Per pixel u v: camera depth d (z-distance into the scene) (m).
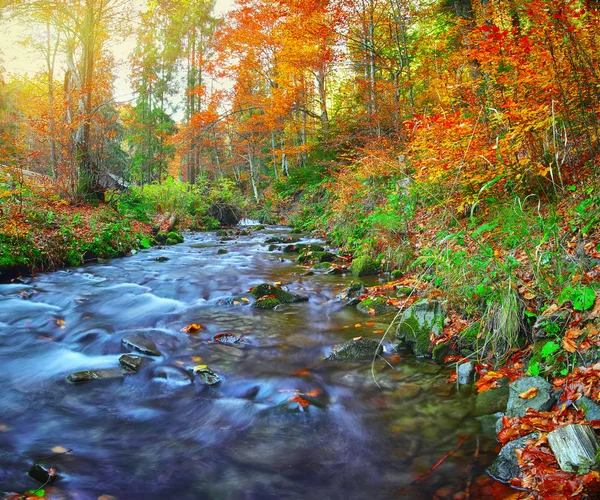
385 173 10.12
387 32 15.33
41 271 7.95
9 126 16.12
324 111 18.11
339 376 3.56
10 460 2.44
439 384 3.33
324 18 13.95
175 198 19.05
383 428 2.79
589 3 4.21
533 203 5.01
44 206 10.30
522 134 4.85
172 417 2.96
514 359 3.30
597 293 2.90
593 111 4.40
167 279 7.46
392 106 13.23
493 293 3.63
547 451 2.14
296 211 18.66
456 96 6.73
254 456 2.51
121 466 2.40
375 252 7.81
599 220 3.69
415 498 2.13
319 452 2.54
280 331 4.68
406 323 4.09
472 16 10.88
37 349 4.23
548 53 4.54
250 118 25.34
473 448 2.51
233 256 10.16
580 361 2.70
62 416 2.96
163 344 4.32
